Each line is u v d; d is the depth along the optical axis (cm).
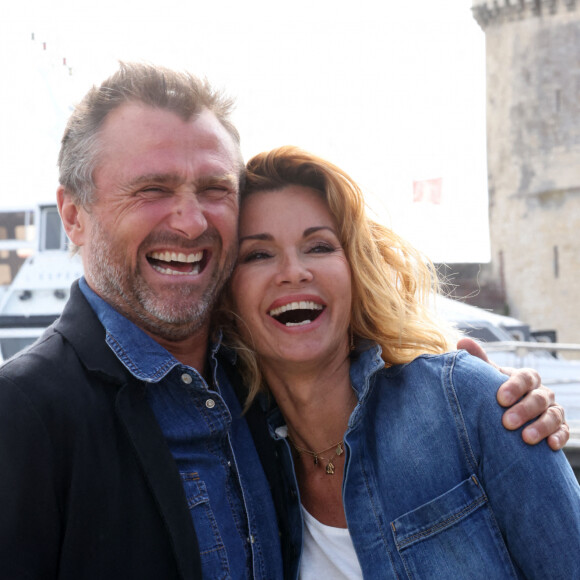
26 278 1235
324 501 205
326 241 206
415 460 185
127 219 179
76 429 162
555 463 174
